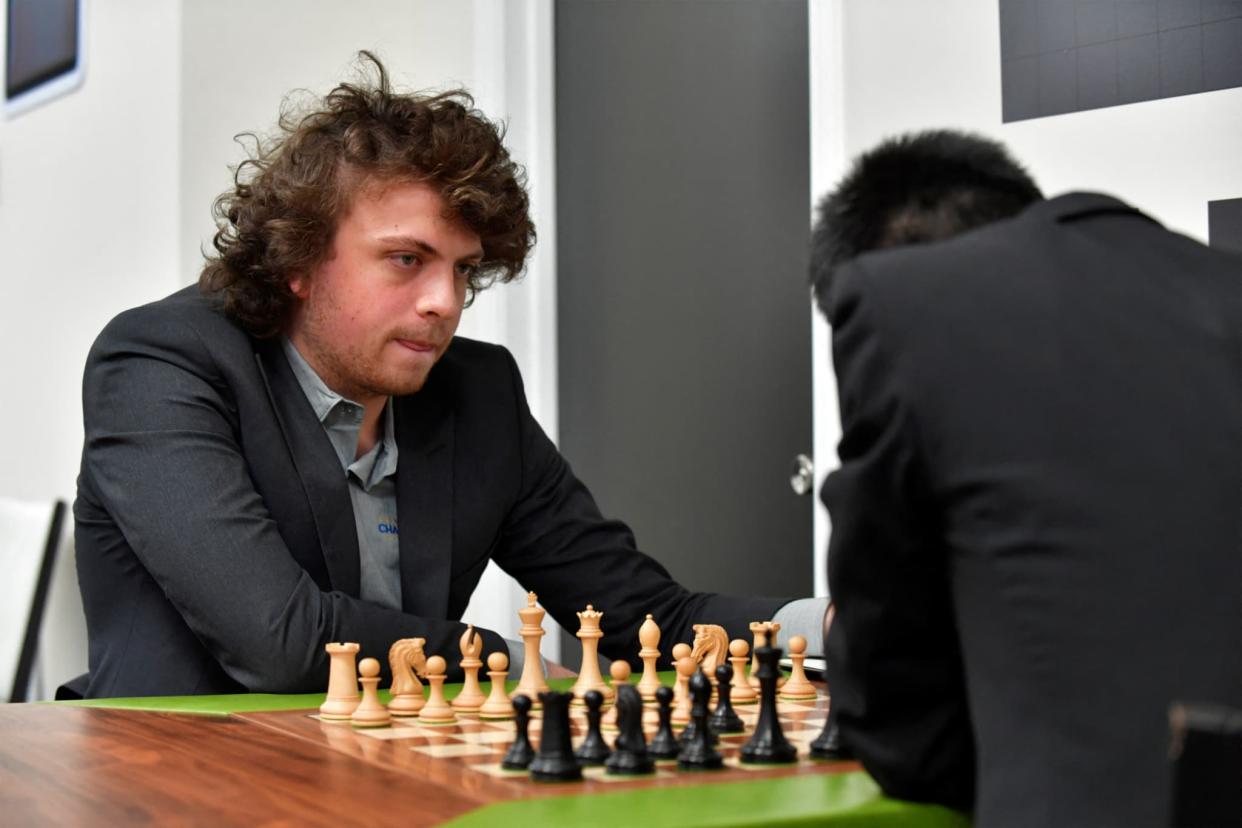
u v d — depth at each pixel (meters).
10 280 5.30
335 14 4.07
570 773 1.09
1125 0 2.38
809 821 0.97
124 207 4.60
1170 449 0.91
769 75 3.27
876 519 0.99
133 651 1.91
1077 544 0.91
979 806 0.91
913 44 2.75
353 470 2.01
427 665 1.45
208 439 1.85
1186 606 0.87
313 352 1.99
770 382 3.26
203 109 4.32
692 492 3.48
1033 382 0.95
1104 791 0.85
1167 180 2.34
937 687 1.02
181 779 1.14
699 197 3.47
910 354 0.97
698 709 1.16
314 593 1.78
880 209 1.15
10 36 5.30
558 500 2.20
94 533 1.97
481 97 3.83
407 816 0.98
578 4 3.84
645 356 3.62
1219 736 0.67
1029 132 2.54
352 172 1.90
